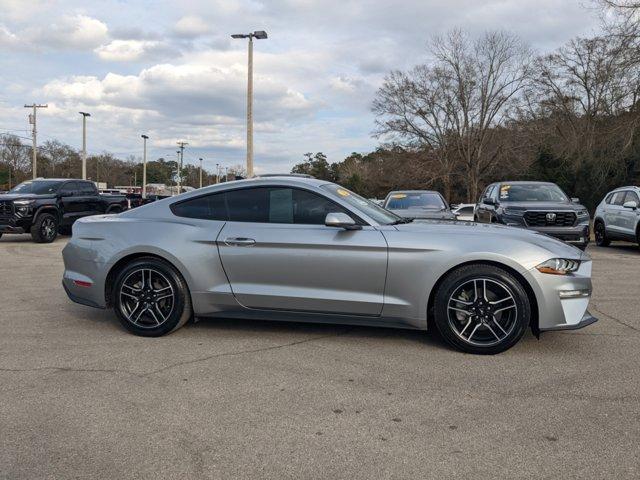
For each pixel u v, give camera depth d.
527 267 4.56
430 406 3.66
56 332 5.52
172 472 2.86
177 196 5.50
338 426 3.37
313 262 4.90
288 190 5.17
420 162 46.75
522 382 4.08
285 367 4.43
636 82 21.14
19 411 3.61
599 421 3.42
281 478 2.80
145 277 5.30
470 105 43.62
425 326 4.79
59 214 16.55
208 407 3.66
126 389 3.98
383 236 4.80
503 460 2.95
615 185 29.39
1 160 80.06
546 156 37.88
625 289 7.91
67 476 2.83
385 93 45.34
